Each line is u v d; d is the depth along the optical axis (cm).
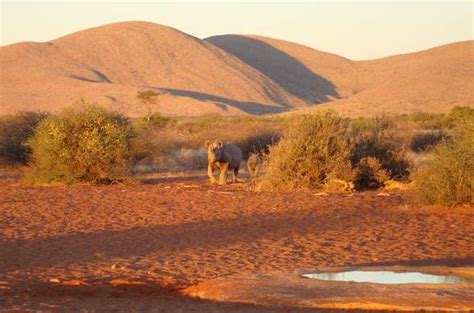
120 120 3691
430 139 4681
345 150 3231
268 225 2236
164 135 5359
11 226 2238
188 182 3500
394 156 3403
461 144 2622
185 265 1739
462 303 1355
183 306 1386
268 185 3141
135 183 3419
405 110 16438
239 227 2205
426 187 2572
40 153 3516
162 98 19312
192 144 5188
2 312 1341
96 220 2342
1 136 4181
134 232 2141
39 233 2133
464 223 2233
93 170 3466
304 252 1862
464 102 16825
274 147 3231
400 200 2725
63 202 2745
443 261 1753
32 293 1514
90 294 1504
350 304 1365
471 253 1838
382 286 1470
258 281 1540
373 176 3225
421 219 2311
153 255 1847
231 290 1480
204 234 2106
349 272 1639
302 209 2531
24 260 1806
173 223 2281
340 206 2592
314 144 3180
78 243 1997
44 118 4197
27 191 3125
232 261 1773
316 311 1334
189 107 18812
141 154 3850
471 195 2481
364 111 16662
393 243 1962
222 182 3419
